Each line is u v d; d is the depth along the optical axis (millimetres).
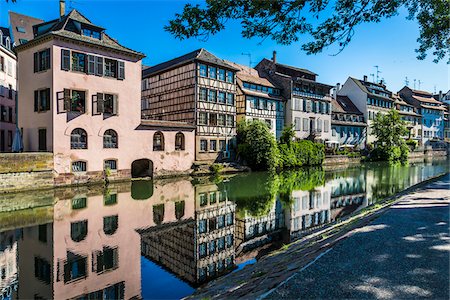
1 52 29984
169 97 34469
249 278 6078
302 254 6559
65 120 22141
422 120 71688
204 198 18406
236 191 20812
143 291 7180
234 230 12297
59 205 16062
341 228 8812
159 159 27766
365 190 21406
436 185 13773
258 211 15344
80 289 7230
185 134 29984
